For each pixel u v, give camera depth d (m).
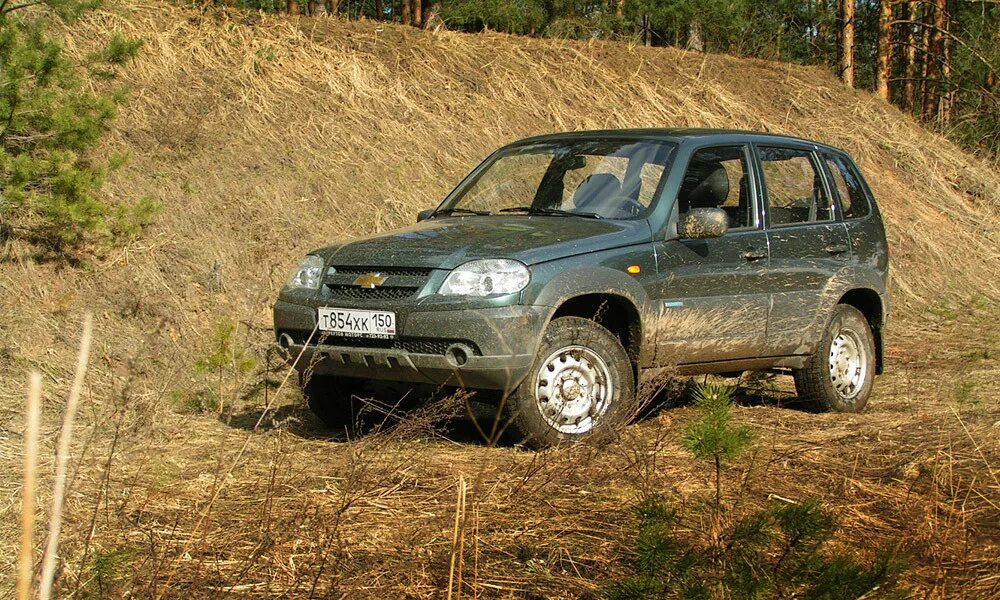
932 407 6.76
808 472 4.71
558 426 5.26
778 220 6.52
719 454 2.86
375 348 5.30
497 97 13.60
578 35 17.27
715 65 16.83
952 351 9.73
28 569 1.29
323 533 3.81
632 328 5.61
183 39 12.10
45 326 7.53
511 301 5.09
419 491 4.42
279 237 9.67
